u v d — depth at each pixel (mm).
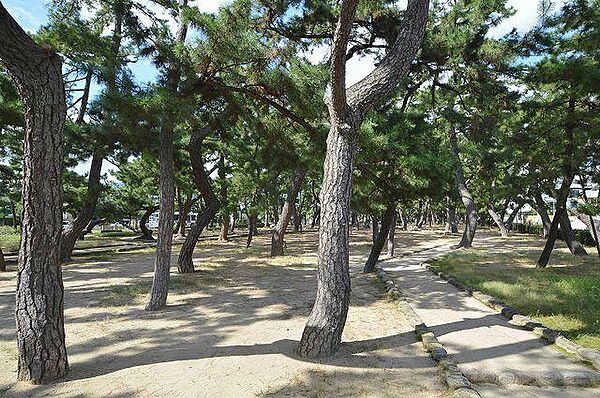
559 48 9883
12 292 7914
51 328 3682
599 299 7219
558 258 14336
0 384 3588
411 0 4891
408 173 8859
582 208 9891
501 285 8508
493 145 13828
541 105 10648
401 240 25047
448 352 4566
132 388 3486
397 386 3586
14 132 11633
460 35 10734
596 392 3660
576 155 10602
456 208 30922
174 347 4602
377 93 4707
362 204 11031
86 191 13078
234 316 6090
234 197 19469
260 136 8828
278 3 8500
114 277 9875
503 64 11195
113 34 8359
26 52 3453
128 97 5793
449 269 11430
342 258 4391
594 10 9617
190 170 16391
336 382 3639
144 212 25141
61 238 3832
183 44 6148
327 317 4297
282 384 3578
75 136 10258
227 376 3732
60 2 7906
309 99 6852
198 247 19812
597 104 10078
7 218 34344
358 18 9492
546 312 6418
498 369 4043
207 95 7188
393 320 5934
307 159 9000
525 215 52281
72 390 3457
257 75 6711
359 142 7637
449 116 13922
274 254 15336
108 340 4879
